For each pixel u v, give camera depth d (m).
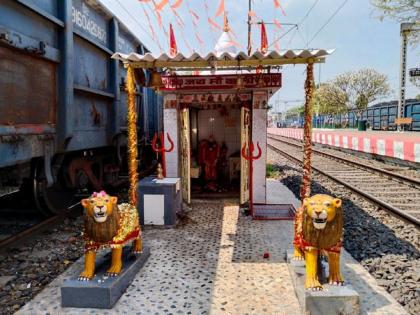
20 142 4.68
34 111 5.09
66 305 3.53
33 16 5.00
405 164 13.69
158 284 4.01
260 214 6.71
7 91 4.46
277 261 4.62
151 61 4.90
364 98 44.88
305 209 3.38
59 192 6.55
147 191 6.12
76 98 6.32
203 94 7.10
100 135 7.46
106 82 7.76
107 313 3.43
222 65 5.04
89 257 3.71
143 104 10.28
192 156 9.14
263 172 7.06
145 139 10.43
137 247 4.42
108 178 8.49
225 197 8.16
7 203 6.59
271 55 4.54
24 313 3.43
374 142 16.28
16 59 4.64
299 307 3.50
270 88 6.79
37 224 5.87
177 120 7.00
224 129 9.19
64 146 5.84
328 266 3.82
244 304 3.57
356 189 9.12
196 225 6.22
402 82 24.42
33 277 4.29
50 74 5.51
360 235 5.79
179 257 4.79
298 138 34.69
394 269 4.41
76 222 6.50
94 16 7.07
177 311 3.45
